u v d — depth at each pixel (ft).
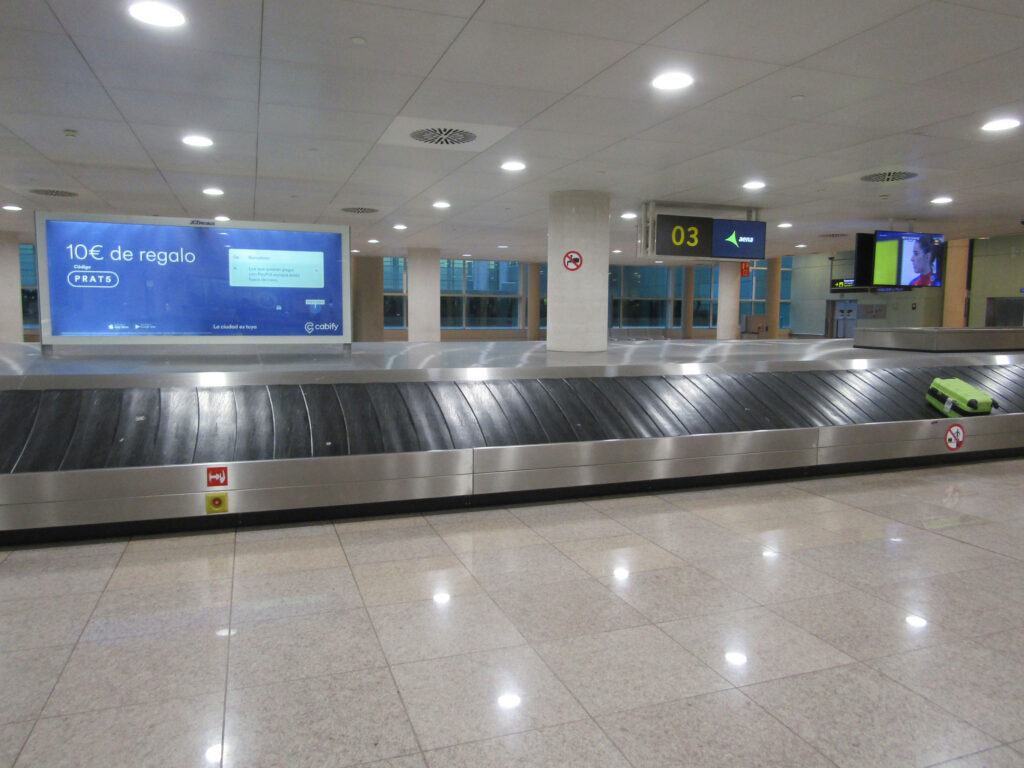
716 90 18.74
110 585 12.26
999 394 27.86
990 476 21.71
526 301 100.78
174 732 7.90
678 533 15.61
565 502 18.25
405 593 12.03
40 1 13.33
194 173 30.45
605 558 13.93
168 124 22.26
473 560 13.74
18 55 16.19
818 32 14.90
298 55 16.25
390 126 22.47
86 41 15.35
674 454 19.48
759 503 18.28
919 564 13.69
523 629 10.68
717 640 10.37
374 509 16.88
